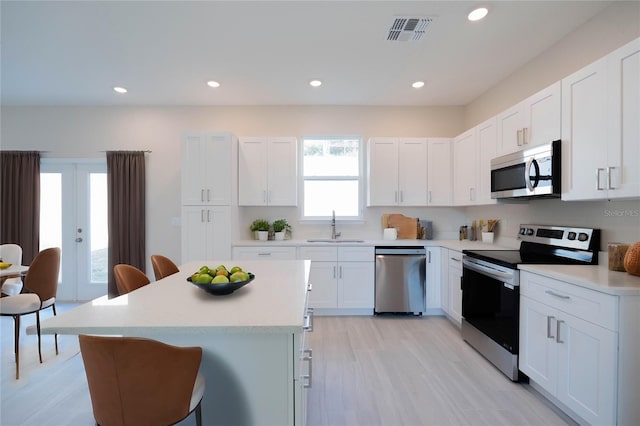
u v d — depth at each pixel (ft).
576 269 6.21
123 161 13.17
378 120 13.61
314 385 6.98
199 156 11.72
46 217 13.71
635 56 5.11
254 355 3.83
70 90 11.80
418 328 10.46
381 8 7.09
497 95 11.28
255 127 13.55
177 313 3.72
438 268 11.61
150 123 13.46
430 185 12.54
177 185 13.47
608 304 4.82
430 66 9.91
